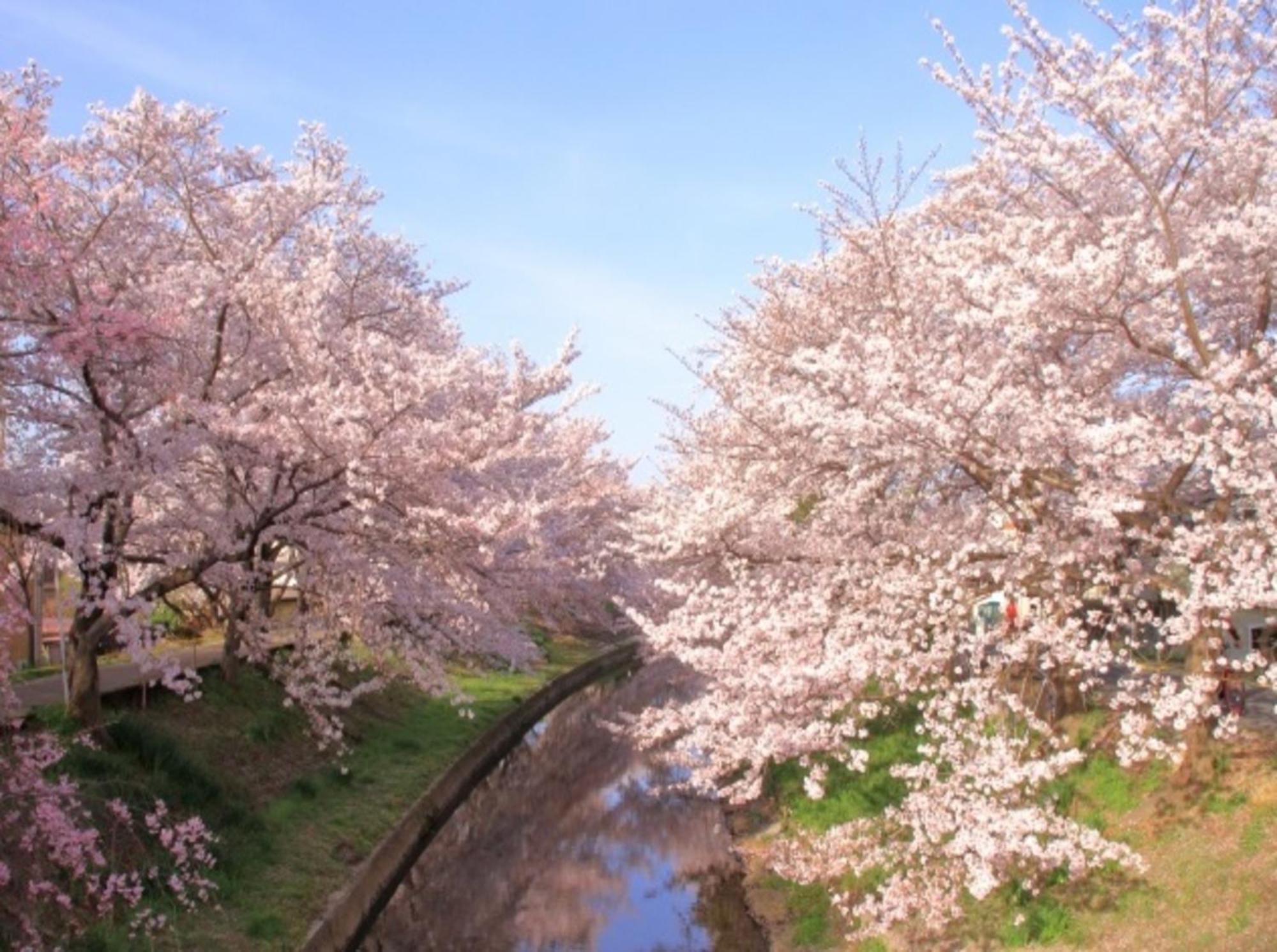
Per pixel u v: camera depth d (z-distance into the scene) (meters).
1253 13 8.75
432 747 19.12
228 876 10.77
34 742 8.94
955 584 9.75
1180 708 8.61
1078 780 10.59
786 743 9.84
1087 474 9.42
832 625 10.46
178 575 11.39
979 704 9.47
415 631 15.09
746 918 12.73
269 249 13.14
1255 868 8.33
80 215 10.94
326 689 13.84
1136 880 8.97
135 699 13.38
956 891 9.44
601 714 26.98
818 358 9.74
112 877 8.45
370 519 12.32
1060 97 9.10
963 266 9.80
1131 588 9.60
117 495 11.05
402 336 16.47
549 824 17.59
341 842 13.23
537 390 15.64
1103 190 10.04
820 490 11.70
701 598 11.55
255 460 11.28
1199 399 8.42
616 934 12.70
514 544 16.84
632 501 26.45
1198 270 9.16
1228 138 8.93
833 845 11.23
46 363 10.25
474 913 13.51
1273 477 8.11
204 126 12.12
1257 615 11.89
